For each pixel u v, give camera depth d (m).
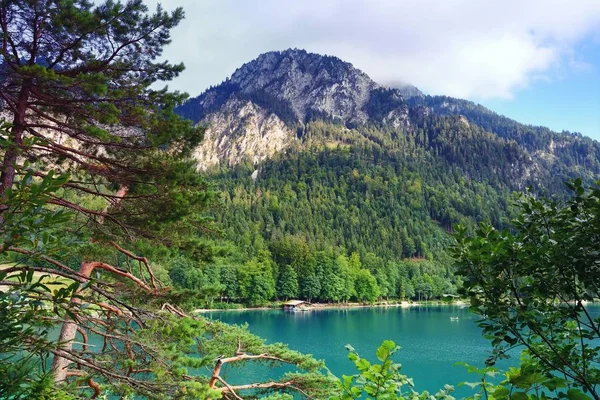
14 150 5.18
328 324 60.53
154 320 6.27
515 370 2.69
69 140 6.90
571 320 2.96
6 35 5.79
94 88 5.83
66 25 6.12
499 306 2.59
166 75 7.24
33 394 2.50
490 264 2.61
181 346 6.16
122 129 6.86
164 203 7.10
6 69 5.92
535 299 2.72
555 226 2.70
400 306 98.38
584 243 2.48
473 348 39.91
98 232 7.01
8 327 2.24
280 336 48.03
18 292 2.19
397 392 3.43
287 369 23.19
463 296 2.70
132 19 6.57
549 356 2.75
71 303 2.58
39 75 5.58
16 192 2.03
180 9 6.81
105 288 6.42
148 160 6.83
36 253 2.17
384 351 3.23
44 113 6.79
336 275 97.06
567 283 2.56
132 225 7.43
